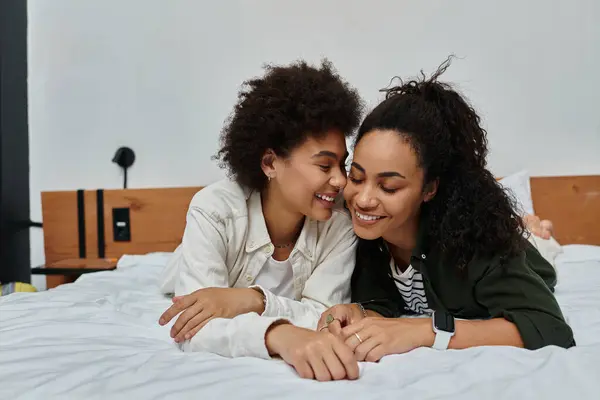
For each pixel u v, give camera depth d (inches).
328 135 33.2
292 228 39.0
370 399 21.0
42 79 76.7
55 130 76.9
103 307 39.9
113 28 75.4
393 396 21.4
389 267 38.3
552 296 31.9
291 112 33.3
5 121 73.3
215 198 38.1
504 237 32.5
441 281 35.2
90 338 31.2
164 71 75.1
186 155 75.6
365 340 28.0
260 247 38.5
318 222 39.3
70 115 76.6
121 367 25.3
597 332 32.7
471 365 24.6
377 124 31.1
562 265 56.2
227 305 31.0
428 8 73.0
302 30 73.9
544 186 72.2
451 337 28.8
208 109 75.1
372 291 39.2
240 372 24.5
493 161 74.6
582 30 72.5
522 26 72.9
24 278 77.2
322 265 38.4
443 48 73.4
